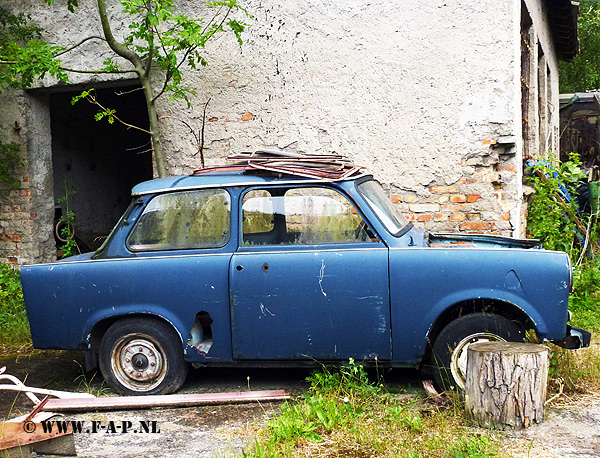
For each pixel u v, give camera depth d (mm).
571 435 3520
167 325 4387
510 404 3605
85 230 10344
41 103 8016
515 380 3596
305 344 4184
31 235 7875
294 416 3723
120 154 11438
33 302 4500
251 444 3482
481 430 3605
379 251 4109
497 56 6227
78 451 3520
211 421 3926
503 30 6191
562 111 14961
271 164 4531
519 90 6684
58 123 9711
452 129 6414
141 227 4523
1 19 7531
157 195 4539
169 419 4004
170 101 6707
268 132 6996
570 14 11242
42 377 5102
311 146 6867
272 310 4195
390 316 4074
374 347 4113
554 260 3953
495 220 6355
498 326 3990
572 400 4086
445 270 4016
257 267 4211
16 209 7898
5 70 6500
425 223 6543
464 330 4027
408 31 6477
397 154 6590
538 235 7383
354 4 6629
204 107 7082
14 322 6473
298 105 6879
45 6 7586
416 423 3598
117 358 4453
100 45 7422
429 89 6449
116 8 7336
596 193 8078
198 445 3537
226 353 4289
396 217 4559
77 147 10180
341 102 6734
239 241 4344
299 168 4449
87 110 10359
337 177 4316
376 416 3789
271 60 6934
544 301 3926
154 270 4348
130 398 4254
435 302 4023
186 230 4457
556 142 13906
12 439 3281
